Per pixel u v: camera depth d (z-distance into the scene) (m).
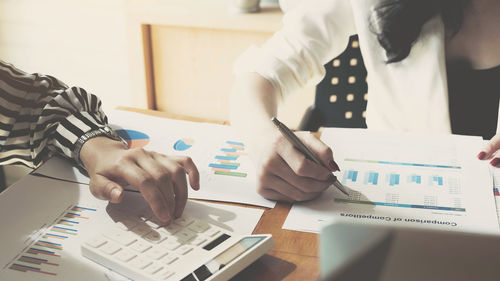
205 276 0.52
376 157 0.80
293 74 1.02
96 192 0.67
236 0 1.87
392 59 1.07
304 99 1.95
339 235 0.28
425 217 0.65
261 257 0.58
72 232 0.62
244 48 1.92
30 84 0.85
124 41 2.45
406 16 1.03
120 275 0.54
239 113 0.88
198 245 0.57
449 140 0.85
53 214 0.65
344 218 0.65
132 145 0.85
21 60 2.64
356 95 1.28
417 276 0.26
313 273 0.55
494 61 1.06
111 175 0.68
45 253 0.58
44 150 0.81
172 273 0.52
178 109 2.12
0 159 0.81
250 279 0.54
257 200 0.70
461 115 1.10
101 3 2.40
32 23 2.54
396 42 1.05
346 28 1.13
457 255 0.27
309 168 0.68
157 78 2.09
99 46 2.49
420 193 0.71
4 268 0.55
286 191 0.69
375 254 0.27
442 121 1.08
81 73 2.58
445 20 1.04
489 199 0.69
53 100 0.83
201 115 2.11
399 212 0.66
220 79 2.02
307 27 1.07
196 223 0.61
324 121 1.31
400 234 0.27
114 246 0.57
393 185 0.73
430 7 1.02
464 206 0.67
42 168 0.77
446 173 0.75
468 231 0.27
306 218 0.66
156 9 1.94
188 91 2.07
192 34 1.96
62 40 2.54
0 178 1.60
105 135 0.78
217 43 1.95
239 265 0.54
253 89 0.93
